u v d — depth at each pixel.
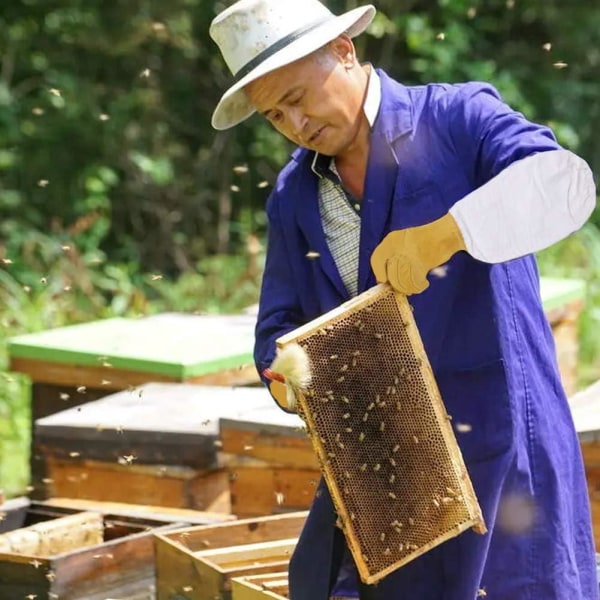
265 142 26.48
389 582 5.81
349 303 5.34
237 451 8.87
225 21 5.73
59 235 22.19
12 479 14.05
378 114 5.71
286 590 6.79
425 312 5.64
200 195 26.69
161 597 7.18
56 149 25.92
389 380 5.37
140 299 20.11
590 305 19.53
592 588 6.03
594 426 7.83
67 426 9.31
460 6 25.91
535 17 27.41
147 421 9.23
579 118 26.62
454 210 5.14
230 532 7.56
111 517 8.23
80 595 7.10
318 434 5.37
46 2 25.77
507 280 5.79
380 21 24.78
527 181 5.10
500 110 5.59
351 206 5.89
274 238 6.29
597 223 24.23
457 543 5.67
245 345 11.31
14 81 26.53
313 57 5.61
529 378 5.77
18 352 11.58
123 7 25.69
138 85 26.89
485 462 5.64
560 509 5.79
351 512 5.42
